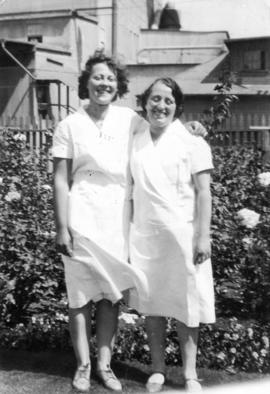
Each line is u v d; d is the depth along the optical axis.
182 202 4.68
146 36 35.28
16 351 5.69
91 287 4.71
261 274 5.94
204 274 4.72
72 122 4.79
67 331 5.73
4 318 6.25
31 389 4.80
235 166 7.74
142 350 5.39
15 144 7.67
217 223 6.35
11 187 6.78
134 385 4.89
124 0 33.81
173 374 5.12
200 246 4.64
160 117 4.68
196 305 4.62
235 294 6.20
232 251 6.25
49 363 5.35
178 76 29.25
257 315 6.01
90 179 4.75
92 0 31.81
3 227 6.22
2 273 6.22
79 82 4.95
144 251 4.69
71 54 29.14
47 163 7.61
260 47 27.69
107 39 32.31
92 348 5.34
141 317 5.64
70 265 4.72
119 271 4.70
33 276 6.22
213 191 6.79
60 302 6.20
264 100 25.66
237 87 25.88
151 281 4.70
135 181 4.71
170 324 5.41
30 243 6.28
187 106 27.28
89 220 4.69
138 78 29.78
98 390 4.77
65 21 29.30
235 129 12.52
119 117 4.86
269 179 6.60
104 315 4.83
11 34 30.14
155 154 4.69
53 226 6.40
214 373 5.21
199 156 4.69
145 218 4.68
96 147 4.73
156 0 38.78
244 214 5.90
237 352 5.35
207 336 5.39
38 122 16.31
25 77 27.09
